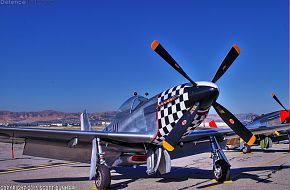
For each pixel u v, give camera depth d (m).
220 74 6.50
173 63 6.22
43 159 13.27
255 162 10.96
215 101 6.41
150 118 6.99
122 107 8.15
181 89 6.45
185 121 6.19
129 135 6.60
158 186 6.62
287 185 6.47
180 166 10.20
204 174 8.30
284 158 12.32
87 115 12.16
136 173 8.62
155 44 6.19
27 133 6.52
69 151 7.29
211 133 7.32
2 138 7.02
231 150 16.89
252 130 8.86
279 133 15.45
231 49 6.40
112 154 7.49
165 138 6.61
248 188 6.20
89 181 7.45
